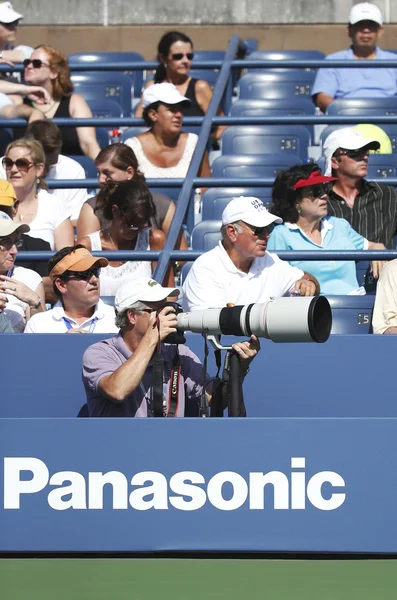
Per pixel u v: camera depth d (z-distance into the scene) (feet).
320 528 52.65
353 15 119.24
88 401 59.62
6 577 50.42
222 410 57.36
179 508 53.06
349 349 65.41
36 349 65.21
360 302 74.59
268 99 113.29
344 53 120.37
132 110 126.00
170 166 99.81
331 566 52.06
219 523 52.90
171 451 53.06
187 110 112.88
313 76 122.42
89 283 67.41
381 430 52.70
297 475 52.80
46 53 107.14
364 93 116.98
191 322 55.93
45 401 65.31
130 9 150.00
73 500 53.26
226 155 102.17
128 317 58.90
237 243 70.23
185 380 60.59
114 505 53.16
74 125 101.60
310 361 65.46
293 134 108.17
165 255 74.38
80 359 65.10
